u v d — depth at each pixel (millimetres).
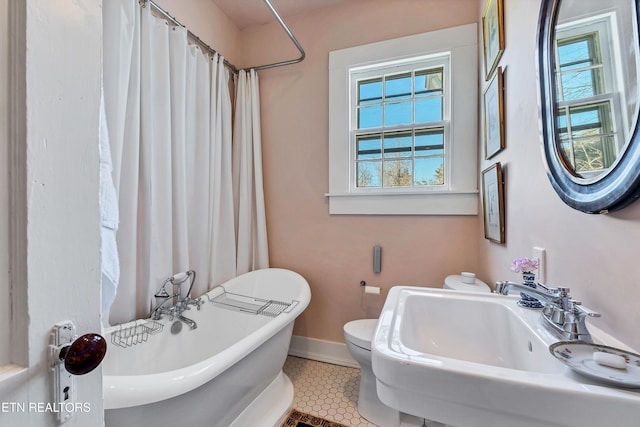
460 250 1741
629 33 532
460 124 1714
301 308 1531
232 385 1089
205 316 1659
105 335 1184
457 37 1709
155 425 841
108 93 1233
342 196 1981
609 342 591
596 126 622
